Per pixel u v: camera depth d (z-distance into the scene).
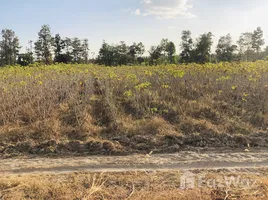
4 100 7.70
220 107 8.09
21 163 5.00
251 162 5.02
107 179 4.23
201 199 3.59
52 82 9.23
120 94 9.48
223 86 9.31
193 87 9.71
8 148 5.62
